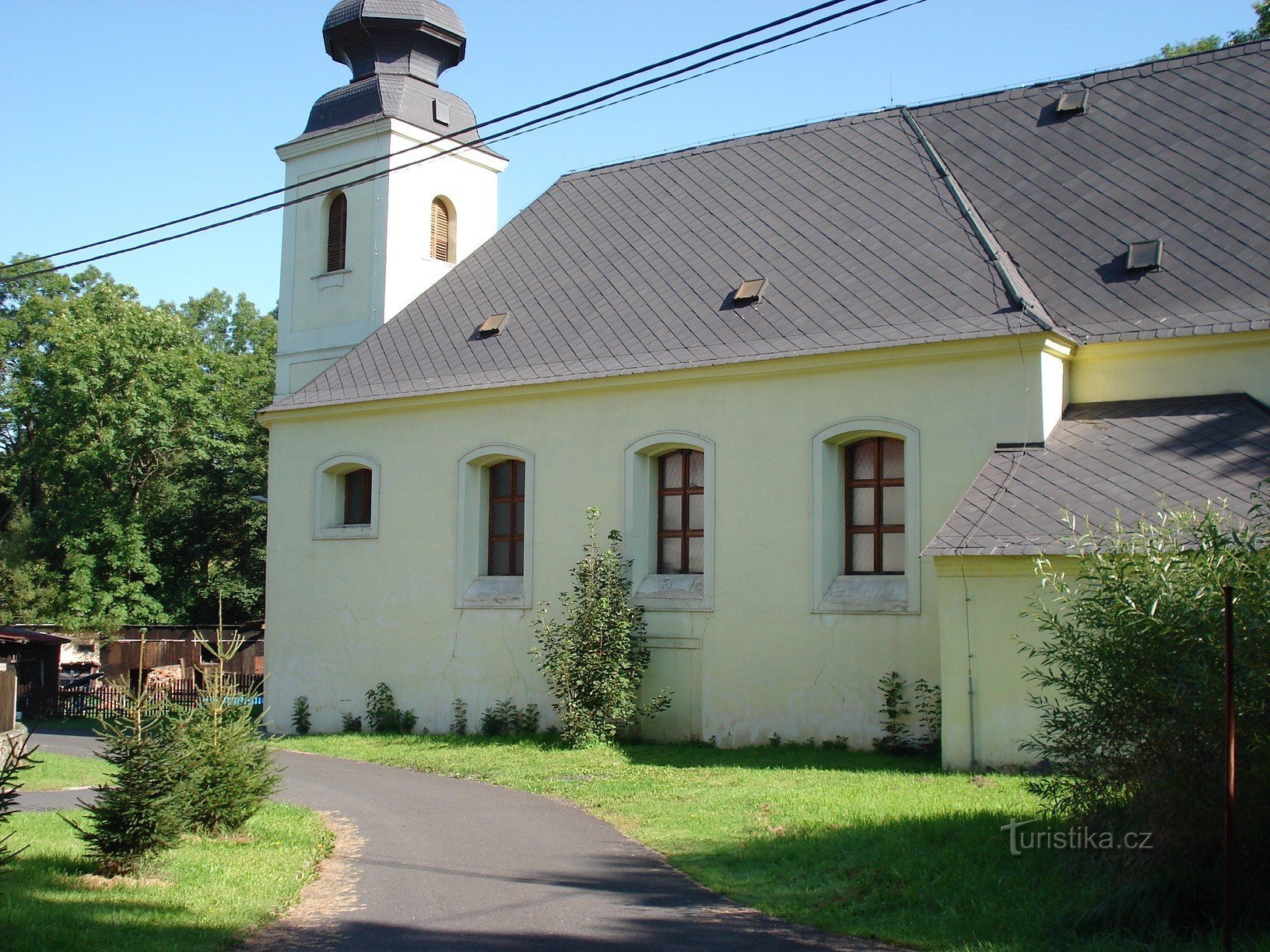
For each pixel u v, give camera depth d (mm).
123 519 45906
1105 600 8852
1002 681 15297
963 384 17891
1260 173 18922
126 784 10594
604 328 22531
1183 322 17469
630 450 21172
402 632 23984
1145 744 8477
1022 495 16062
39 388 47375
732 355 19984
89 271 59250
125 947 8188
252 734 12945
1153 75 21578
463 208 30422
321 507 25547
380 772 18219
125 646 42031
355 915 9539
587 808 14359
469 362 23906
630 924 9086
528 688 22188
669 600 20469
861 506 19219
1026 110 22328
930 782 14352
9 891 9469
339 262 29750
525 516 22391
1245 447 15758
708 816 13164
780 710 19109
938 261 19609
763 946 8422
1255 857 8008
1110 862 8641
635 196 25859
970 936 8234
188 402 47562
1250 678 7797
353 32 29984
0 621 43906
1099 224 19500
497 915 9461
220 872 10672
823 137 24266
